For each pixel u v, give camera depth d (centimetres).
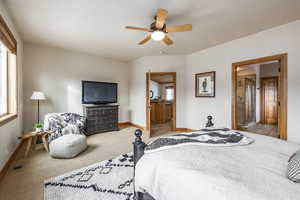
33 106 360
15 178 188
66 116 342
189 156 107
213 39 322
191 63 428
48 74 380
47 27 269
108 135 399
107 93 458
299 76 238
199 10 214
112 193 160
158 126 543
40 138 330
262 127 488
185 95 445
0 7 191
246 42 304
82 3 198
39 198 152
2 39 201
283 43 253
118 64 518
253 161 102
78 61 429
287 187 73
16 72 271
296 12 216
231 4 199
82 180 183
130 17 234
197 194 78
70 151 247
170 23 252
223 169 90
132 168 214
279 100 262
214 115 369
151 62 455
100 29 277
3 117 218
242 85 487
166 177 95
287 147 130
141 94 483
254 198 65
